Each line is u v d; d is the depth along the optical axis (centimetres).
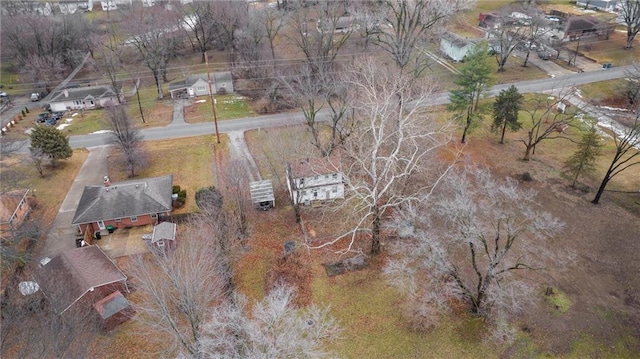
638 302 2884
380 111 3381
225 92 6606
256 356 2027
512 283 2752
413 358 2552
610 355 2559
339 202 3903
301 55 6512
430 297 2827
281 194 4053
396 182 3631
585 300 2900
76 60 7619
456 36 7044
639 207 3772
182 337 2341
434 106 5134
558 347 2603
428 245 2870
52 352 2238
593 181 4159
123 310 2753
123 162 4650
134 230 3625
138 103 6300
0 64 7831
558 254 3256
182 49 8156
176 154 4791
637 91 5522
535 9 7469
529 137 4512
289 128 4703
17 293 2725
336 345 2628
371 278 3114
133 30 6856
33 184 4306
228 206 3753
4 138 4903
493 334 2652
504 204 3756
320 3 6394
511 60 7119
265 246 3441
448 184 3425
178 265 2355
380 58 6138
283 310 2322
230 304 2598
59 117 6025
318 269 3209
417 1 5044
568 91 5325
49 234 3597
